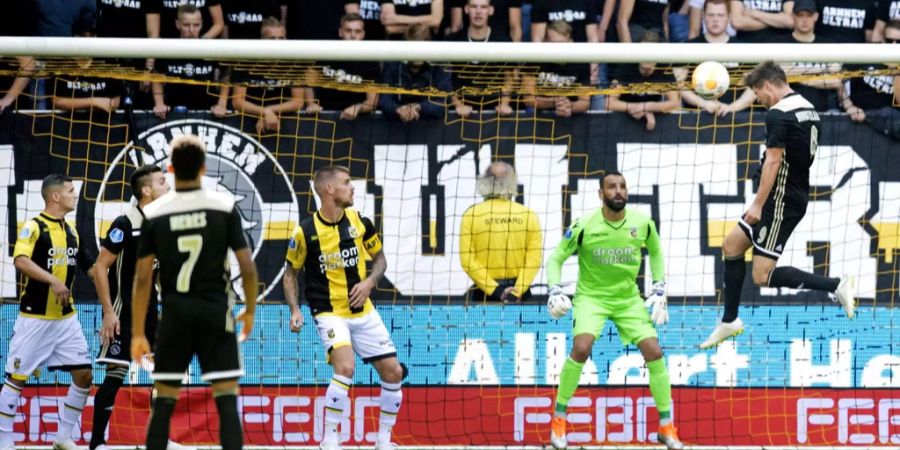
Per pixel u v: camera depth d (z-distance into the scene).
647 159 36.41
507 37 40.88
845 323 36.03
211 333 24.77
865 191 36.31
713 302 36.25
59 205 32.62
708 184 36.38
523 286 35.78
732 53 30.84
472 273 35.84
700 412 35.78
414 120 36.41
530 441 35.62
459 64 36.34
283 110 36.66
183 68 37.00
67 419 33.00
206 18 40.25
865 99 37.25
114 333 31.70
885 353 35.94
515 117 36.44
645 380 35.84
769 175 28.66
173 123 36.28
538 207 36.41
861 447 35.44
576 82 38.38
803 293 36.25
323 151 36.34
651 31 39.72
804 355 36.00
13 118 36.09
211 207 24.84
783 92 29.20
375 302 36.03
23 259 31.70
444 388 35.75
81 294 36.06
